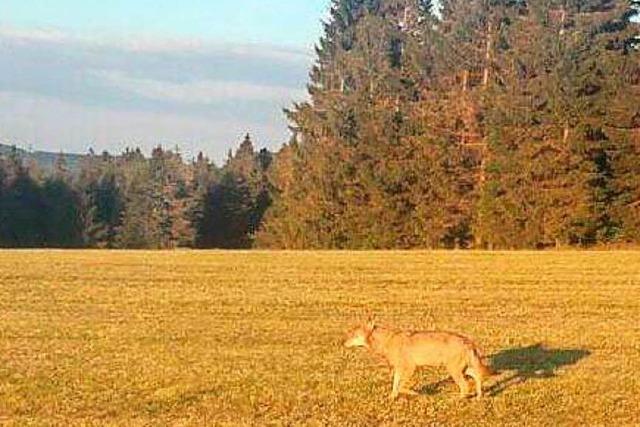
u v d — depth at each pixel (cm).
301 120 14662
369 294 5788
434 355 2812
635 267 7894
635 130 11594
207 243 16638
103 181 17725
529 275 7156
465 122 13025
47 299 5291
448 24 14950
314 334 4100
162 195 17275
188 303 5197
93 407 2691
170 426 2477
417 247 12725
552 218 11606
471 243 12575
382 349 2853
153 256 8969
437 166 12594
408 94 14712
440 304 5334
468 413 2695
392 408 2730
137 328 4216
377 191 12812
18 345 3709
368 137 13175
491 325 4475
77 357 3444
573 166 11631
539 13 13262
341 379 3094
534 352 3703
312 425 2519
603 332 4247
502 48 13888
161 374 3136
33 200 16262
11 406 2686
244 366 3303
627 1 12950
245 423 2519
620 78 11981
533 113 11994
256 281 6519
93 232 16750
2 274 6731
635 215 11494
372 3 16675
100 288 5916
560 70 12225
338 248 13150
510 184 11956
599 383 3109
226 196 16325
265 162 17675
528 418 2661
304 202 13462
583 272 7431
